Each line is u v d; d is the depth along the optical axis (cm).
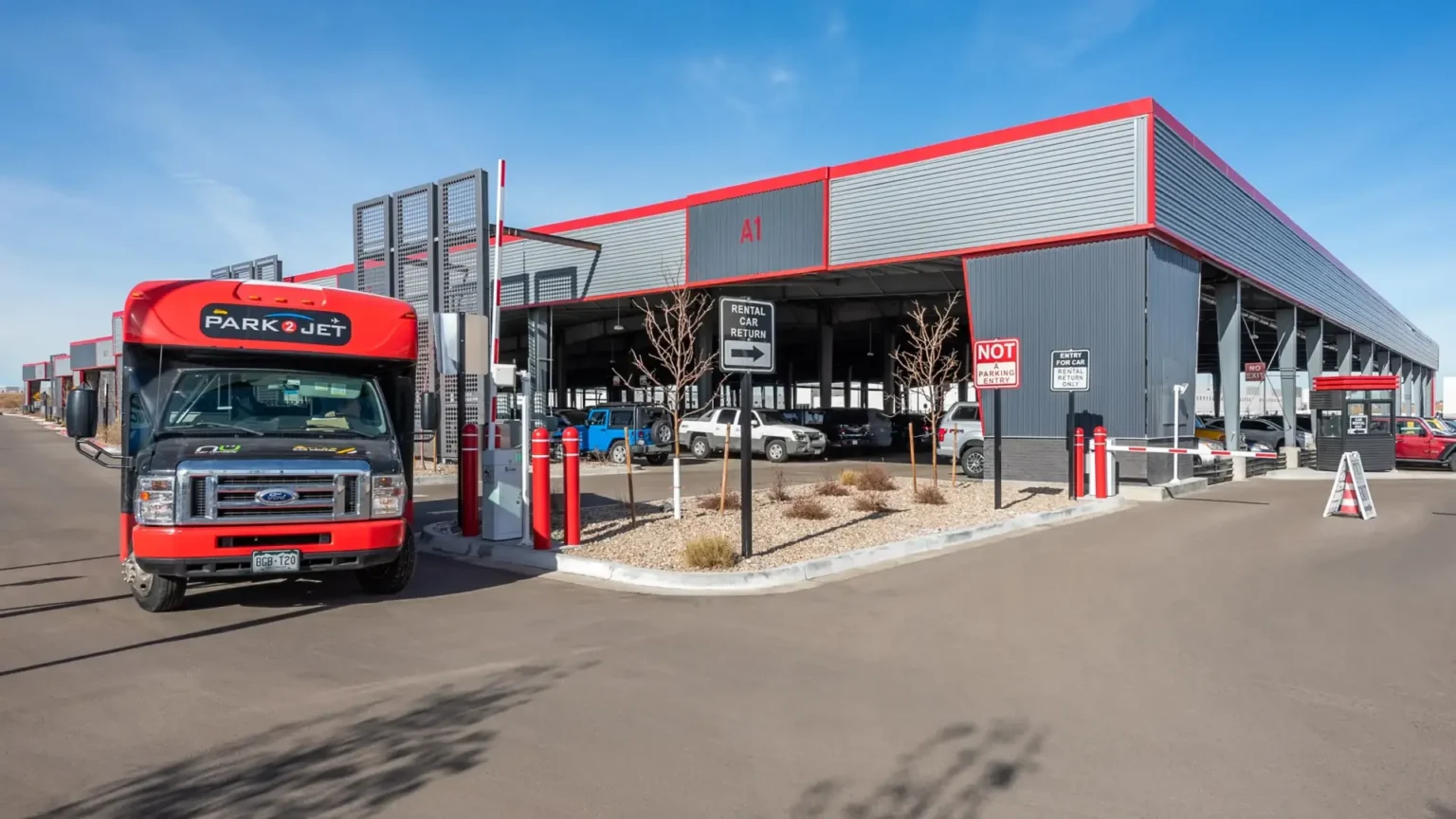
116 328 3678
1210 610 770
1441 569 961
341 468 745
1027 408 1880
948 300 2862
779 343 4466
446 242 2206
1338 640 675
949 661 623
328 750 461
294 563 722
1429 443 2569
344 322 863
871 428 3006
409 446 904
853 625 725
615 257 2617
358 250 2462
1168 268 1838
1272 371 4419
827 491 1559
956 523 1238
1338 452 2483
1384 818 388
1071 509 1417
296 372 847
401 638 681
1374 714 516
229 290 819
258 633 695
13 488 1880
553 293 2789
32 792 409
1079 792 413
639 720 504
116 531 1265
